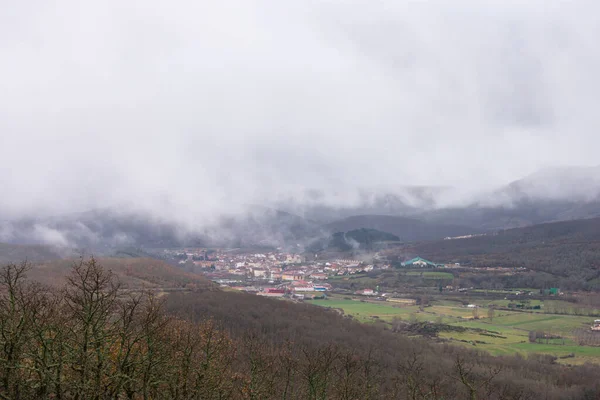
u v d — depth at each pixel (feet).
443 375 320.29
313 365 213.25
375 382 254.47
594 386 316.19
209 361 167.12
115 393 127.65
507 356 412.57
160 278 584.40
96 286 132.67
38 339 136.56
